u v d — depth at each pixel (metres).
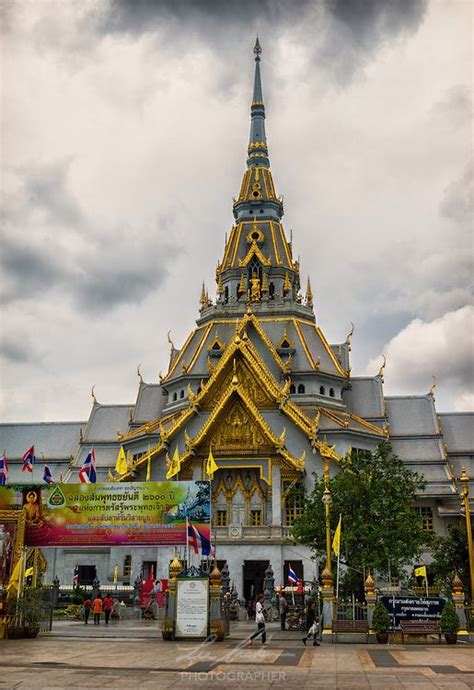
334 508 52.91
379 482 53.62
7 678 23.11
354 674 24.58
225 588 49.03
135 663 27.33
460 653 31.97
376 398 83.38
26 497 46.66
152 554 70.50
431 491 73.31
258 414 68.56
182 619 37.53
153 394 89.12
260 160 100.56
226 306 87.00
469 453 79.25
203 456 69.62
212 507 68.38
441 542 56.34
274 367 80.38
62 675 23.84
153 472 71.88
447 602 37.59
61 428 91.75
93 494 47.03
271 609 55.59
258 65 108.25
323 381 80.56
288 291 89.56
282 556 65.31
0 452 89.25
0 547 42.50
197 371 82.12
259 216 96.19
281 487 67.75
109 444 86.19
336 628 37.97
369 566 49.66
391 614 38.09
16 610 39.19
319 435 73.12
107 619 51.34
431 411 82.19
